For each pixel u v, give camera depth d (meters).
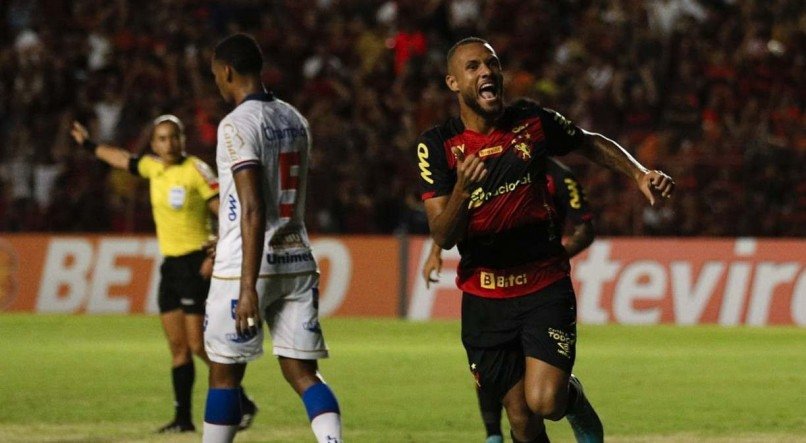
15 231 48.84
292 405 22.92
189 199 20.70
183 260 20.41
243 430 20.14
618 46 54.97
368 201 47.78
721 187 46.84
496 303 14.20
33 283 46.03
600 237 46.06
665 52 54.28
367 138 49.97
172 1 58.84
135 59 56.19
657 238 44.09
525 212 14.04
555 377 13.82
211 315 14.48
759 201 46.62
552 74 54.88
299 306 14.69
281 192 14.63
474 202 13.96
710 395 24.50
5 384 25.94
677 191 46.91
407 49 55.75
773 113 52.47
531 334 14.00
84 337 36.53
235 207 14.41
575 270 43.22
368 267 44.41
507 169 13.96
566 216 19.16
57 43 57.25
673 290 42.47
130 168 21.44
